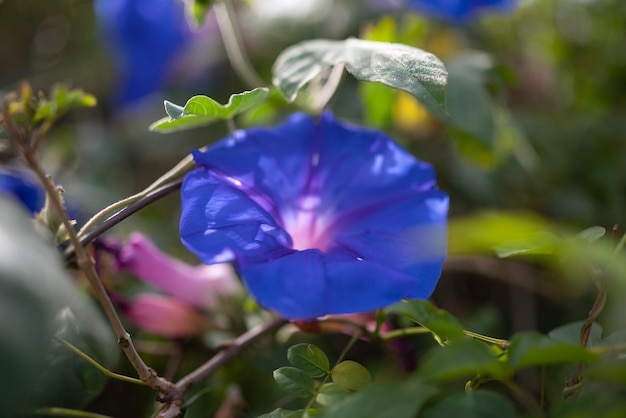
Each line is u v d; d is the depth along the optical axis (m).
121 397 0.49
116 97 0.67
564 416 0.34
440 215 0.41
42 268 0.33
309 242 0.43
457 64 0.50
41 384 0.39
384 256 0.40
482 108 0.49
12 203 0.35
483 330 0.49
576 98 0.59
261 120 0.52
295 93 0.42
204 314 0.45
